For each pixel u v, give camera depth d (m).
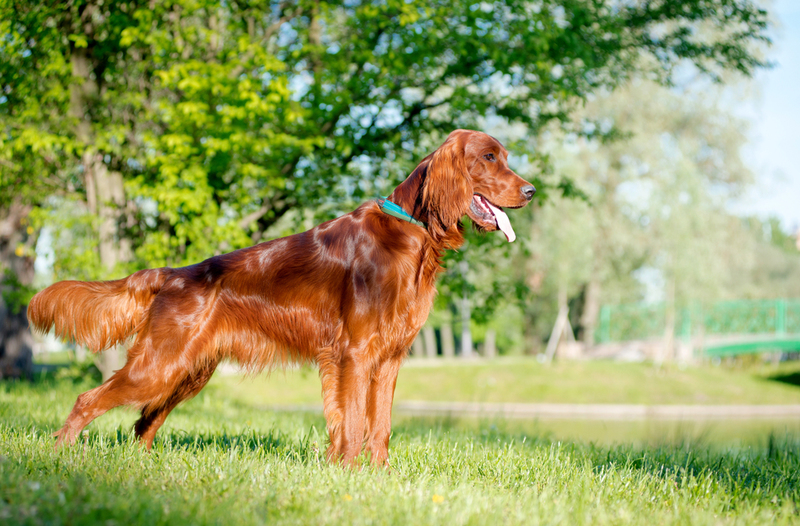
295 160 8.15
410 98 9.22
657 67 10.05
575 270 23.31
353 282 3.34
